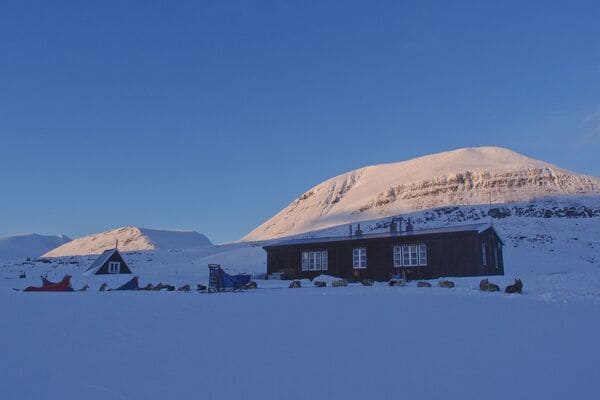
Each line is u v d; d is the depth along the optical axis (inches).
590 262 2351.1
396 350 349.4
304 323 446.6
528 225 3235.7
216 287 864.9
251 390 270.2
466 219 3902.6
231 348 355.6
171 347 358.0
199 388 273.3
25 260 3757.4
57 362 318.3
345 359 327.3
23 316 473.4
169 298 663.1
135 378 288.8
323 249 1445.6
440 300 611.5
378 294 710.5
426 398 259.4
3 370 300.2
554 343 367.9
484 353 341.1
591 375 293.4
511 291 733.9
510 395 263.0
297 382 283.3
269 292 815.7
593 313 498.3
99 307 545.3
